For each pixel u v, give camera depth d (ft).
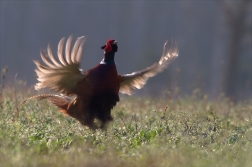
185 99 98.07
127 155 49.80
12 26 278.67
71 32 282.15
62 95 62.85
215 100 98.73
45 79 57.88
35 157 47.52
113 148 51.13
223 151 51.78
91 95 58.08
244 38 222.89
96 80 57.67
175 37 280.10
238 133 61.67
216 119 67.92
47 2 280.92
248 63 232.53
